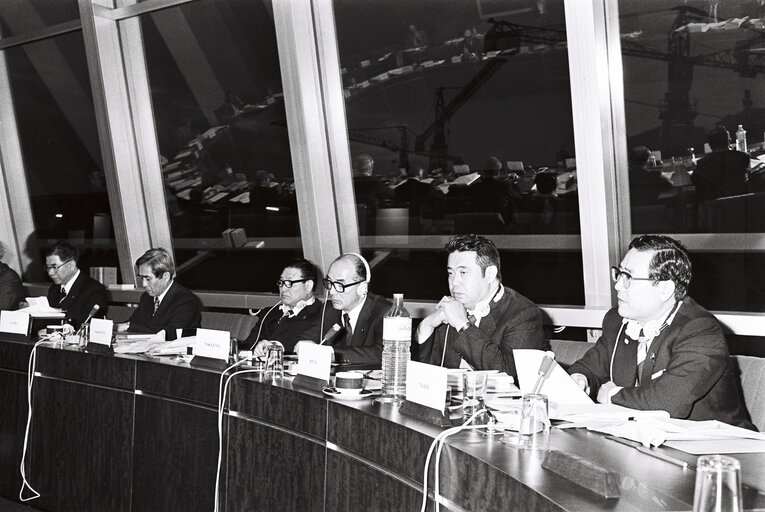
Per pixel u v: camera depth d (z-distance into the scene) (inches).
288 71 163.8
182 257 202.4
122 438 114.5
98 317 177.5
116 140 199.2
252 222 185.8
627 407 79.7
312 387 89.3
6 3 213.2
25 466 130.9
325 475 81.5
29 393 130.2
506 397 77.2
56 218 224.7
